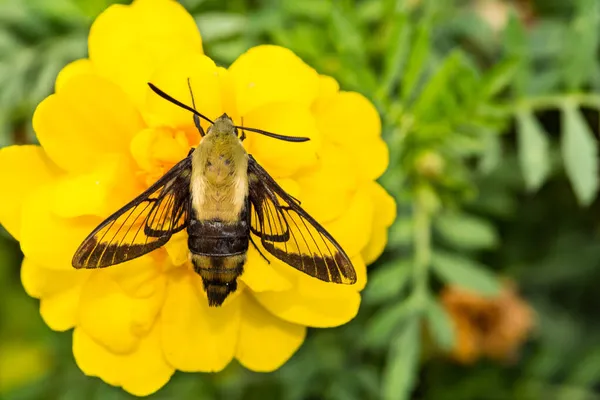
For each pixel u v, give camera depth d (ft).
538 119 1.26
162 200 0.95
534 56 1.21
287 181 0.98
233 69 0.98
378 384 1.22
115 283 0.98
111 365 0.99
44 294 0.99
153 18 0.99
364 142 1.01
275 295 0.99
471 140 1.15
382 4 1.17
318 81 0.99
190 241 0.94
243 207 0.93
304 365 1.23
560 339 1.29
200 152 0.93
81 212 0.96
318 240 0.96
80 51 1.17
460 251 1.24
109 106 0.98
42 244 0.97
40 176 0.99
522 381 1.27
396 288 1.14
